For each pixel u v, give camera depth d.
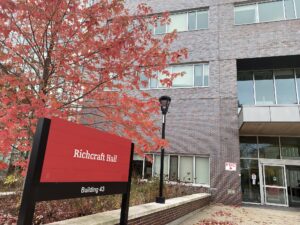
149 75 6.23
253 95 17.19
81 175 3.56
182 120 16.72
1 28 4.91
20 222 2.75
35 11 5.09
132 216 5.70
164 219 7.59
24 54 5.62
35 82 5.40
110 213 5.39
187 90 17.12
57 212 5.73
